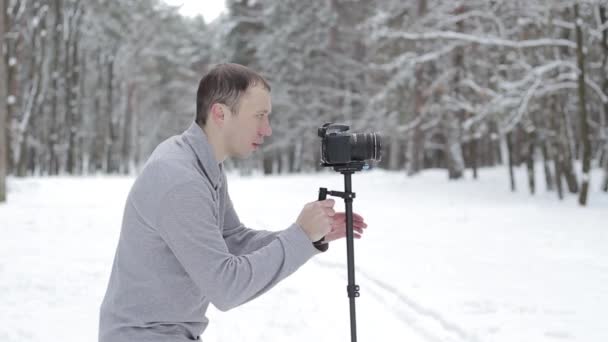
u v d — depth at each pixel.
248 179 28.27
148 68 48.00
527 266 6.04
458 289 4.96
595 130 18.53
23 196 15.26
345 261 6.43
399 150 37.47
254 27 40.88
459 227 9.54
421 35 16.75
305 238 1.54
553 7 13.80
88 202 13.94
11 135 22.80
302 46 38.28
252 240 1.94
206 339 3.95
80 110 40.00
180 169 1.51
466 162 30.08
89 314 4.55
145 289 1.55
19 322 4.29
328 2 37.59
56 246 7.59
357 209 12.97
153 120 54.69
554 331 3.71
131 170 52.88
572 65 13.64
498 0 15.96
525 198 14.98
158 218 1.47
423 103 24.05
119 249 1.61
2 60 13.09
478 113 16.09
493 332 3.72
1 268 6.12
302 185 21.86
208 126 1.63
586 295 4.73
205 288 1.47
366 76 35.41
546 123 15.60
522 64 14.16
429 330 3.89
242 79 1.60
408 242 7.84
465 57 20.50
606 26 13.80
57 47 33.22
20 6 25.92
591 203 13.09
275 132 40.00
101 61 42.19
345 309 4.59
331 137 1.92
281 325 4.22
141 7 44.25
